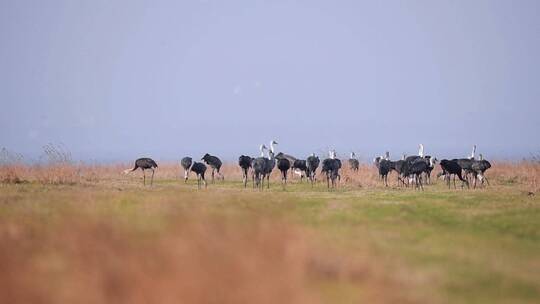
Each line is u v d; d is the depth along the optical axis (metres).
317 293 56.56
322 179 174.25
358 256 67.69
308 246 64.50
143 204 101.31
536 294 60.97
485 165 151.12
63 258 66.31
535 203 109.25
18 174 151.88
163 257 60.00
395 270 65.81
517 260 72.19
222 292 53.75
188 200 104.25
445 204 107.62
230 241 61.91
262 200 109.25
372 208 102.44
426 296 59.34
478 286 62.94
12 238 73.50
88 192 123.75
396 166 158.75
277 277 55.69
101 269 59.00
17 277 59.47
